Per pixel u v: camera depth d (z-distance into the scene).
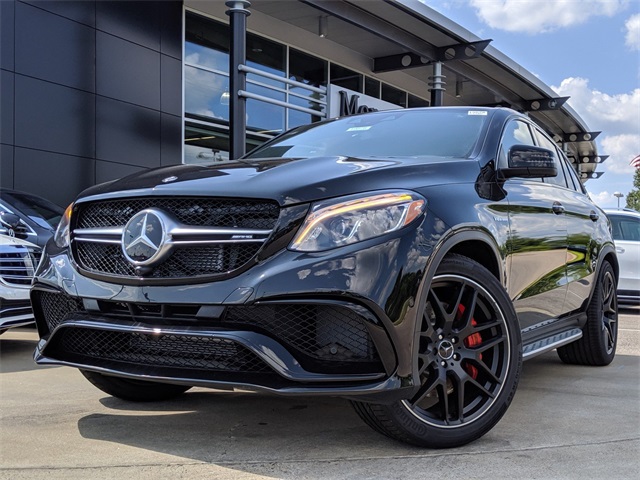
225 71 13.22
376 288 2.34
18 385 3.88
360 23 11.69
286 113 14.21
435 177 2.82
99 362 2.65
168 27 12.01
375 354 2.38
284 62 14.10
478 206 2.89
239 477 2.32
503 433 2.89
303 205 2.40
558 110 19.86
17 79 9.74
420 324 2.44
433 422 2.59
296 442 2.73
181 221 2.51
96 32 10.83
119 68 11.19
